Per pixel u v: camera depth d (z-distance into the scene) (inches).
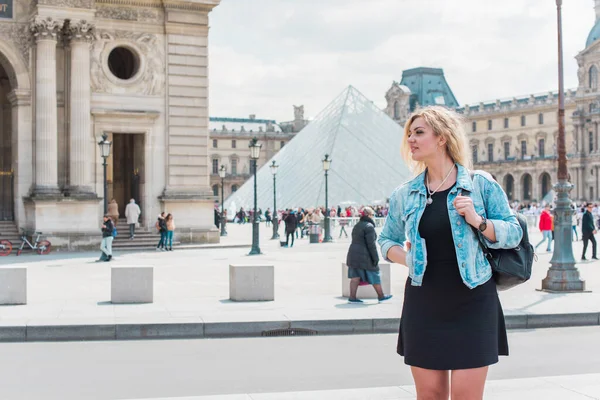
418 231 265.6
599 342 695.7
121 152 2158.0
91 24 1777.8
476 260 260.4
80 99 1779.0
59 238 1743.4
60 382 533.0
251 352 650.8
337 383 526.6
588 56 7096.5
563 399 430.6
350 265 890.1
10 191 1946.4
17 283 868.6
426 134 269.1
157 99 1908.2
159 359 619.8
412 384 498.9
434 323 260.2
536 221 3508.9
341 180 4020.7
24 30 1765.5
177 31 1914.4
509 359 609.3
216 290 1020.5
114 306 856.9
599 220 3176.7
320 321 761.0
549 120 7760.8
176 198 1911.9
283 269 1359.5
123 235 1876.2
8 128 1962.4
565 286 985.5
